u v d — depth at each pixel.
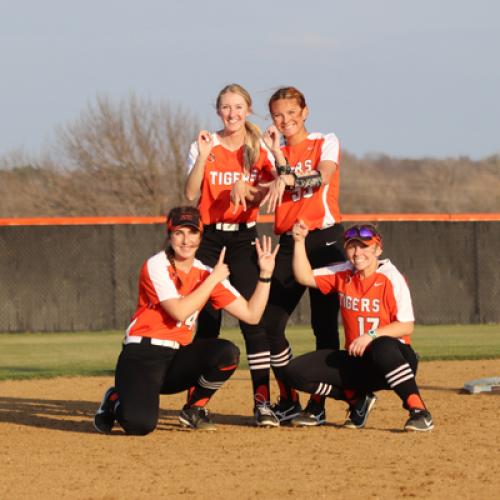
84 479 8.36
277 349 11.00
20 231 25.95
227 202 10.93
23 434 10.69
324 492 7.82
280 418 11.20
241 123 10.91
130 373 10.30
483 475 8.34
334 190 11.16
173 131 47.84
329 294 11.08
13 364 19.28
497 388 13.78
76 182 48.44
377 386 10.76
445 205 72.50
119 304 26.12
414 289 26.66
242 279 10.99
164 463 8.98
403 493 7.75
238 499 7.64
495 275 26.98
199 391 10.78
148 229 26.19
